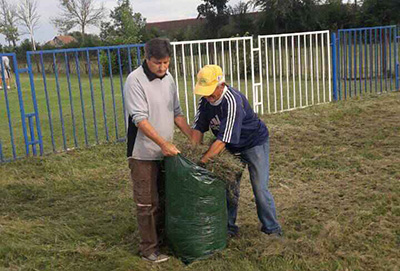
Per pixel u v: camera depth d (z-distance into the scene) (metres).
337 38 10.54
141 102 3.43
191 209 3.52
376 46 11.25
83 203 5.20
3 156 7.15
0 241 4.11
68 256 3.83
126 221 4.54
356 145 6.96
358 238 3.95
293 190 5.28
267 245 3.83
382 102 10.15
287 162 6.27
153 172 3.62
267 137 3.87
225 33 37.78
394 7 26.81
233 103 3.46
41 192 5.56
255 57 17.98
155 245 3.69
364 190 5.07
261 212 3.95
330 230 4.07
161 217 3.83
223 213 3.67
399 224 4.18
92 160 6.73
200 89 3.37
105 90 16.64
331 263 3.53
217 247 3.70
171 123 3.64
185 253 3.63
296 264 3.51
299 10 32.62
